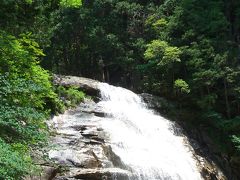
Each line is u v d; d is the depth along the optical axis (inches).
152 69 1398.9
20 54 548.7
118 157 782.5
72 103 997.2
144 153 864.9
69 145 734.5
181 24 1477.6
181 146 1010.7
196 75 1274.6
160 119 1114.7
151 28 1606.8
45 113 566.9
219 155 1171.9
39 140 464.8
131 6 1675.7
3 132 446.3
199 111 1284.4
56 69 1710.1
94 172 657.6
